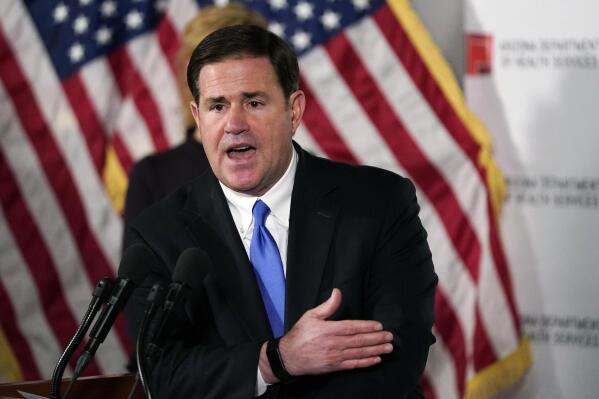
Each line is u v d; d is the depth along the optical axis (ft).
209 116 26.61
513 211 51.21
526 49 50.52
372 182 29.14
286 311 26.94
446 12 52.60
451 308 50.44
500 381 50.26
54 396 23.11
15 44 52.95
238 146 26.40
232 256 27.73
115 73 52.90
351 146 50.90
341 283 27.30
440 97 50.83
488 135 50.37
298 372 25.43
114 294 23.48
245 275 27.45
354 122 51.08
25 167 52.75
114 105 52.80
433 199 50.47
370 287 27.84
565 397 51.21
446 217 50.26
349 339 25.26
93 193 52.47
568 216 50.57
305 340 25.29
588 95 49.85
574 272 50.67
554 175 50.60
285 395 26.53
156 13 53.11
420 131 50.72
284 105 26.91
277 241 28.09
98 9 52.90
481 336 50.14
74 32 52.90
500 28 50.83
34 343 53.31
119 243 52.65
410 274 27.96
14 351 53.21
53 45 52.95
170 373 26.76
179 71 40.68
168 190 39.45
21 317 53.26
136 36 52.75
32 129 52.75
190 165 39.60
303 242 27.68
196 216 28.60
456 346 50.44
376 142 50.85
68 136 52.75
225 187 28.68
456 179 50.47
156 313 22.91
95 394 26.32
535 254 51.06
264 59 26.50
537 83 50.49
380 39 51.44
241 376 25.79
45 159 52.65
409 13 51.60
